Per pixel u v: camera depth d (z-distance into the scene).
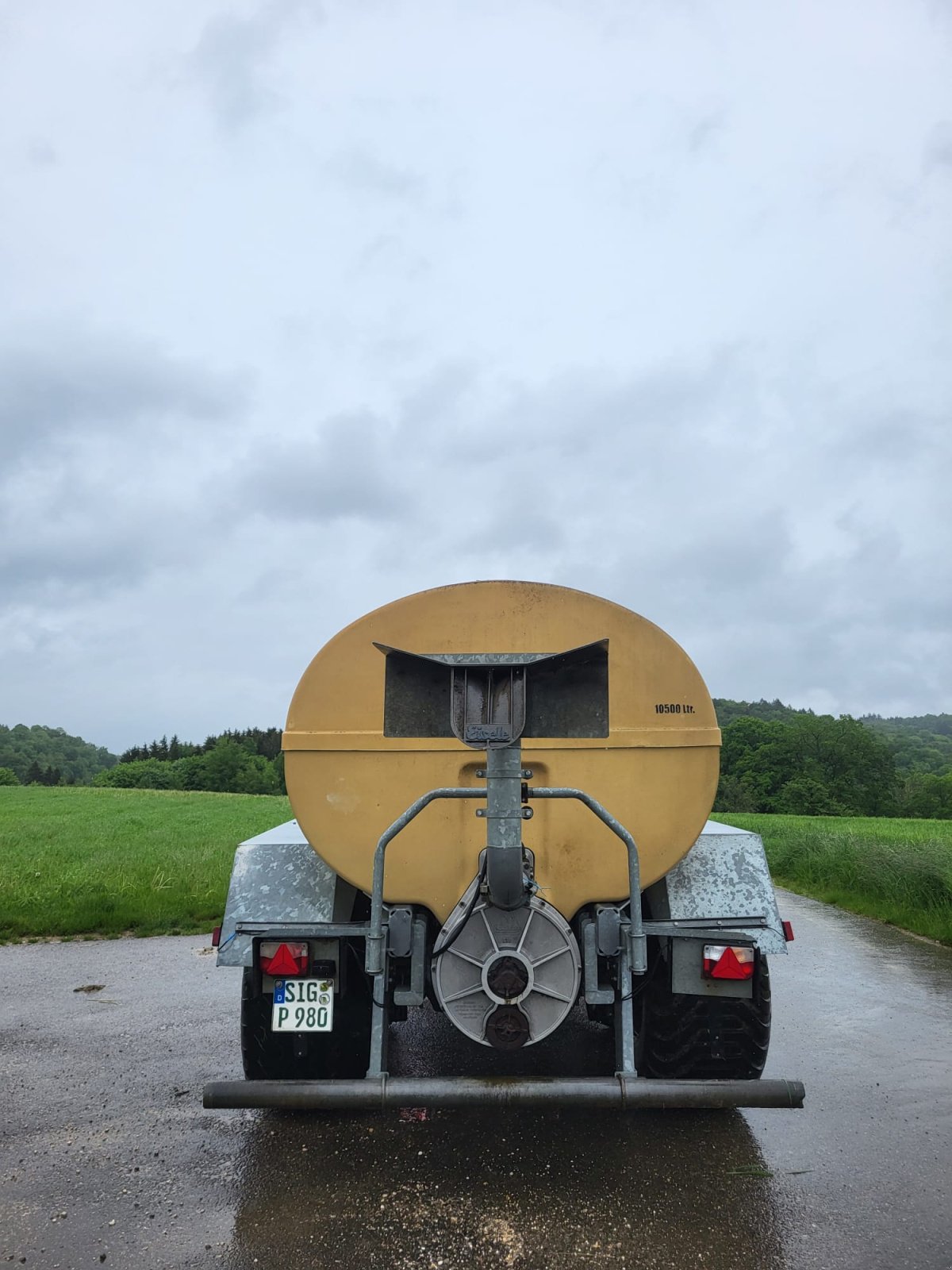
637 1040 3.94
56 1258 2.84
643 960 3.18
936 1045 5.41
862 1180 3.43
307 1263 2.80
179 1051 5.27
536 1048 5.22
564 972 3.35
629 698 3.69
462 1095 2.85
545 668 3.18
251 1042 3.90
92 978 7.41
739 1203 3.22
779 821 35.62
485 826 3.63
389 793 3.66
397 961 3.74
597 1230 3.01
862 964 7.99
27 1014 6.20
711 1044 3.81
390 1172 3.49
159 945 8.94
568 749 3.66
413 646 3.73
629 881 3.36
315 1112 4.20
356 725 3.69
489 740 3.08
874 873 11.73
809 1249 2.89
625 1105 2.85
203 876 13.13
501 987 3.27
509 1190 3.32
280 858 4.03
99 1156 3.66
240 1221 3.09
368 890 3.63
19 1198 3.28
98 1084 4.64
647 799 3.64
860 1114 4.20
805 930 9.82
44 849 22.08
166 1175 3.47
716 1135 3.90
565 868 3.62
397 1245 2.91
